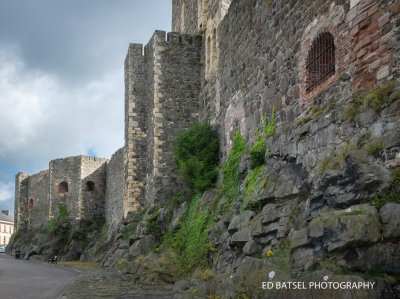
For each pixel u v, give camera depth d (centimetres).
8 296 1320
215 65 1912
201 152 1748
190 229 1595
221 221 1366
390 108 766
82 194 4050
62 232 3956
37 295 1340
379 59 817
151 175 2159
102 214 4081
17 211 5241
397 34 780
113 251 2242
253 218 1117
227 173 1491
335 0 962
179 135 1912
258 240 1048
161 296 1223
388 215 685
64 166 4222
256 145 1289
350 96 885
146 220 1973
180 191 2045
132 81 2355
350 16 902
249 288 866
